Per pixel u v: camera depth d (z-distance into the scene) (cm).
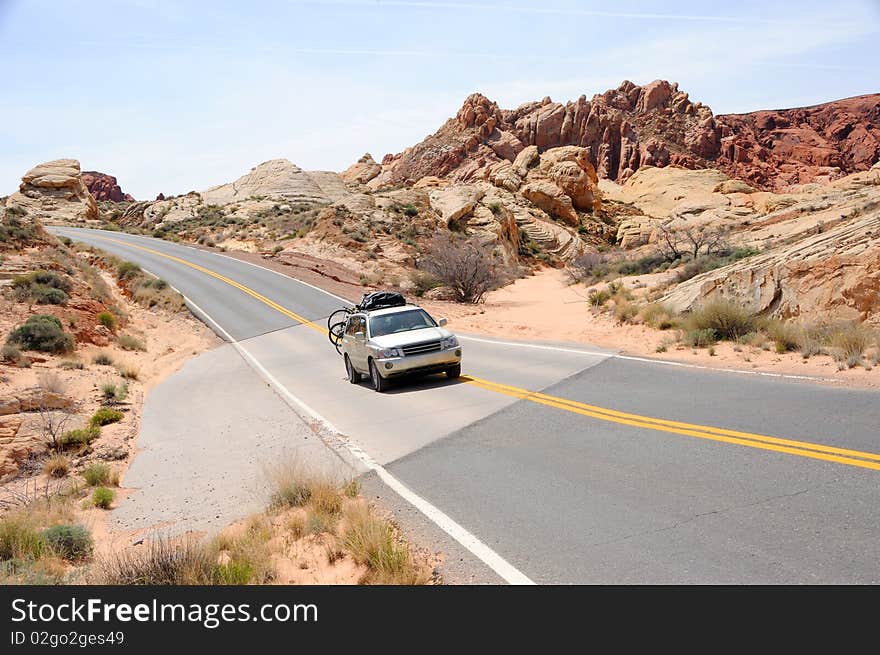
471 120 15762
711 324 1497
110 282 3809
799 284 1513
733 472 652
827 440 713
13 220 3003
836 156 18325
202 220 8025
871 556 452
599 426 902
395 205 6538
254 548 609
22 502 959
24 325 1825
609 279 3694
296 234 6147
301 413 1289
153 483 985
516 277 5441
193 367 2141
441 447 901
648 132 16488
